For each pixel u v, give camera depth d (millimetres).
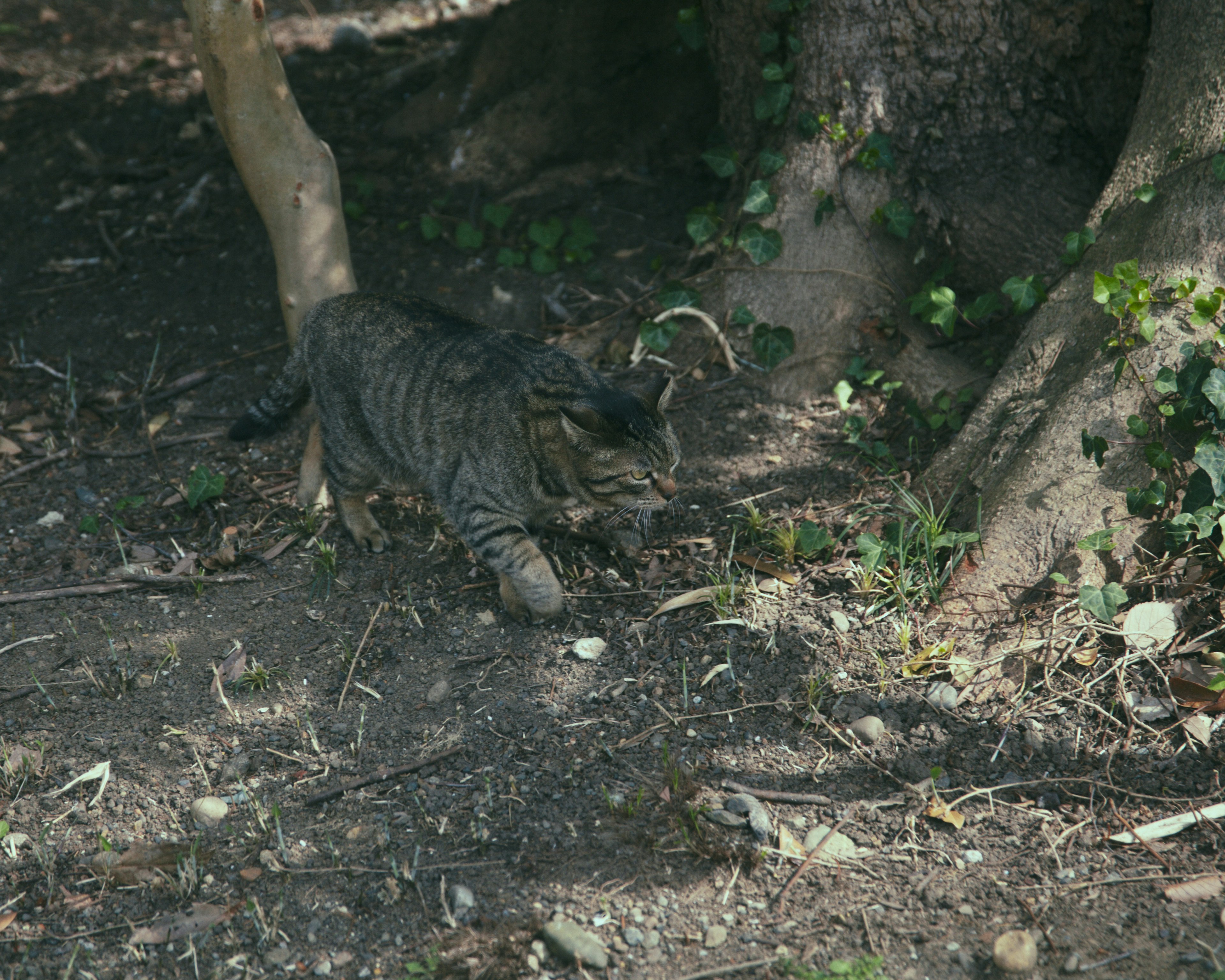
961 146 4824
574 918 2812
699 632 3711
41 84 8039
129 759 3406
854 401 4758
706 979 2633
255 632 3914
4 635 3920
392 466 4227
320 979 2729
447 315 4223
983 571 3600
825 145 4953
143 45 8992
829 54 4859
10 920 2910
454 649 3785
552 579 3775
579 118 6402
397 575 4199
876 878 2879
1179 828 2906
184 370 5625
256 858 3068
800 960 2666
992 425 4008
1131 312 3574
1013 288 4215
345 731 3473
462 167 6434
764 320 4996
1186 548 3418
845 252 4922
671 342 5148
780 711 3396
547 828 3082
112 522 4598
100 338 5809
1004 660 3404
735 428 4734
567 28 6371
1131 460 3498
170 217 6559
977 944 2672
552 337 5457
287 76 7707
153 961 2799
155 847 3100
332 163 4852
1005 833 2971
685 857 2969
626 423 3697
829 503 4250
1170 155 3857
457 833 3092
